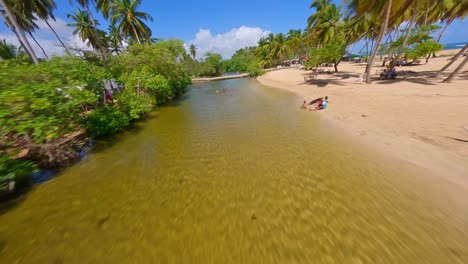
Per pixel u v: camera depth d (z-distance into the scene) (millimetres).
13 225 3840
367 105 10469
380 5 14695
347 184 4648
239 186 4879
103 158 6637
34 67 5938
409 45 17594
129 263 3047
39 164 5562
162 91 15938
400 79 16516
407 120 7785
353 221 3594
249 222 3740
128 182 5250
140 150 7250
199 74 51094
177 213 4066
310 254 3049
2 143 4402
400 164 5219
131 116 10406
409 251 2953
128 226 3766
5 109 4262
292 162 5836
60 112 5586
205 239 3410
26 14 18203
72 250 3293
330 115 9844
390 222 3494
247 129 9016
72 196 4699
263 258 3023
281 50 50750
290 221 3709
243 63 62188
